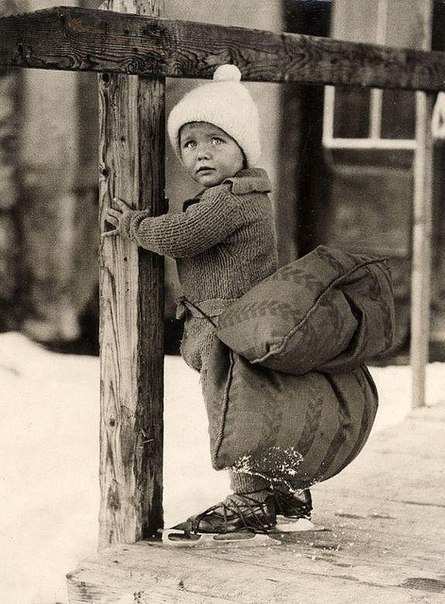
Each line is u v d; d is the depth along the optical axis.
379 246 9.82
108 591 3.60
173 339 10.05
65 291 10.03
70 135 9.87
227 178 3.88
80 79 9.84
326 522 4.35
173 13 9.30
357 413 3.81
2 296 10.19
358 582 3.49
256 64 4.64
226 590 3.43
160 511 4.12
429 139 7.05
